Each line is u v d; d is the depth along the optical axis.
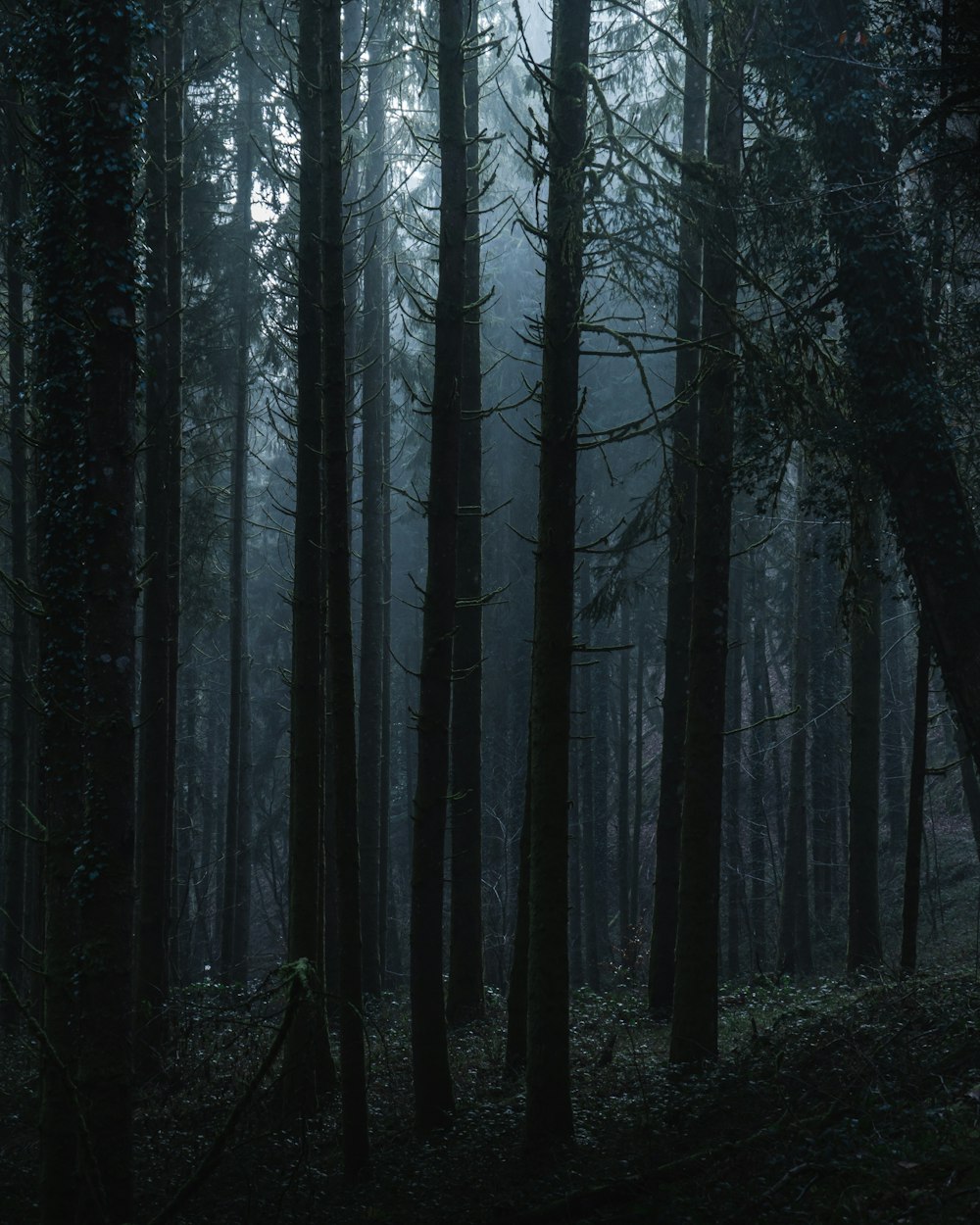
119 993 7.80
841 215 10.14
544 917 9.20
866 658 18.34
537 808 9.29
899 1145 6.96
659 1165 8.06
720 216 10.20
